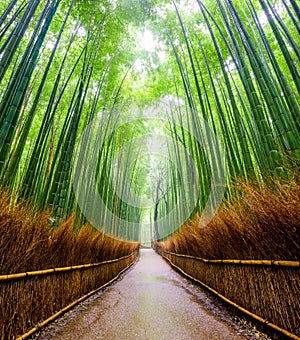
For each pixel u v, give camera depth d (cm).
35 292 165
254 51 192
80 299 249
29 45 175
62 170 240
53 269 189
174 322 193
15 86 165
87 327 181
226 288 225
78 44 368
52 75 374
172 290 339
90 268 296
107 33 337
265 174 172
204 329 174
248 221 164
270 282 150
